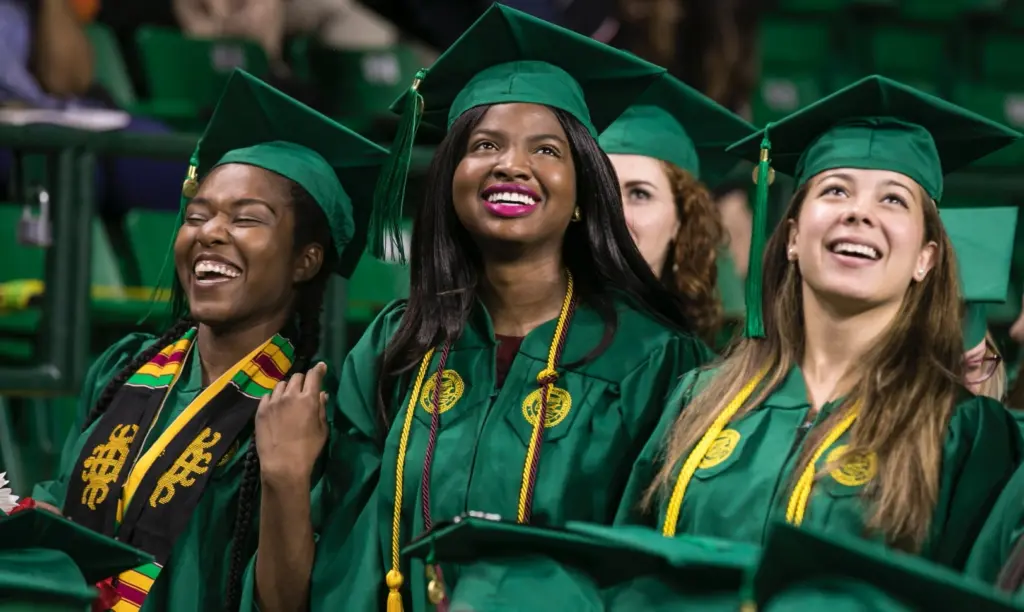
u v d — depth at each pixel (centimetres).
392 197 926
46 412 1302
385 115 1620
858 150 838
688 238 1056
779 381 838
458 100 911
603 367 883
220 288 936
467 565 771
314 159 972
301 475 878
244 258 936
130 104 1599
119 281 1395
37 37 1536
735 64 1584
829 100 848
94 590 795
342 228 986
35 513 782
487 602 746
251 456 917
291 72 1647
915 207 827
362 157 973
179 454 929
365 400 913
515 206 870
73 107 1516
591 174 895
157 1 1727
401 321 918
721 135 1090
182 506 915
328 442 919
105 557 813
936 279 828
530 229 870
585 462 859
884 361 816
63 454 996
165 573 907
